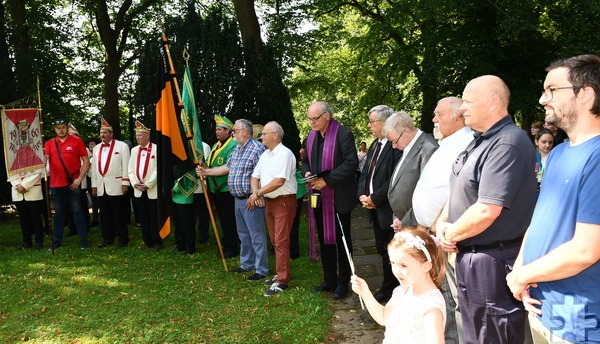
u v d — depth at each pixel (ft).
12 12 48.21
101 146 26.25
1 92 39.60
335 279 17.71
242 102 32.45
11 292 18.70
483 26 43.86
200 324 15.17
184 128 20.86
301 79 67.00
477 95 9.00
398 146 14.49
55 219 25.89
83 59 62.23
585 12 40.98
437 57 44.55
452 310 12.00
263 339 13.98
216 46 31.12
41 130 25.80
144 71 31.48
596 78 6.79
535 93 42.57
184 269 21.34
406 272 7.74
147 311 16.38
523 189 8.69
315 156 17.33
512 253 8.82
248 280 19.33
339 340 13.93
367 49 58.95
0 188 37.60
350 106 85.56
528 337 13.29
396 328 7.86
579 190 6.81
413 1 43.88
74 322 15.61
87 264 22.57
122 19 60.70
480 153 9.02
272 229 18.40
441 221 10.39
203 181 20.83
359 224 30.63
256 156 19.75
